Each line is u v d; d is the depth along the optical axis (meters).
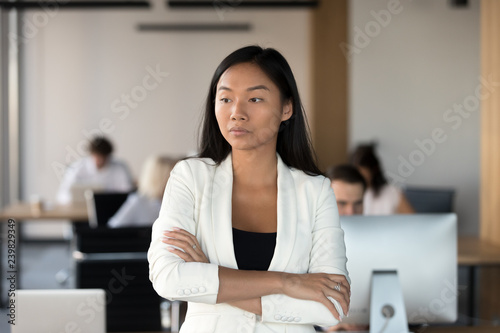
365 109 7.28
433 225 2.50
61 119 9.38
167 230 1.72
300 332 1.72
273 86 1.71
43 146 9.37
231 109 1.69
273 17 9.41
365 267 2.49
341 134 7.82
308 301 1.67
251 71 1.69
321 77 7.80
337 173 3.33
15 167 9.18
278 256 1.72
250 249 1.74
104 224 6.11
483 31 5.09
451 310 2.51
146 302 3.71
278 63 1.72
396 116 7.27
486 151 5.01
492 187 4.88
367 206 4.75
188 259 1.68
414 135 7.27
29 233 9.47
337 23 7.74
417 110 7.26
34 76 9.34
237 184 1.80
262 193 1.80
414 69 7.23
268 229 1.77
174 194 1.78
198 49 9.47
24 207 6.77
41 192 9.37
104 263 3.67
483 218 5.04
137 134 9.47
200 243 1.75
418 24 7.20
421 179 7.29
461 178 7.29
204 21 9.46
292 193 1.79
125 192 6.18
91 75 9.41
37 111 9.36
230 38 9.46
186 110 9.50
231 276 1.64
